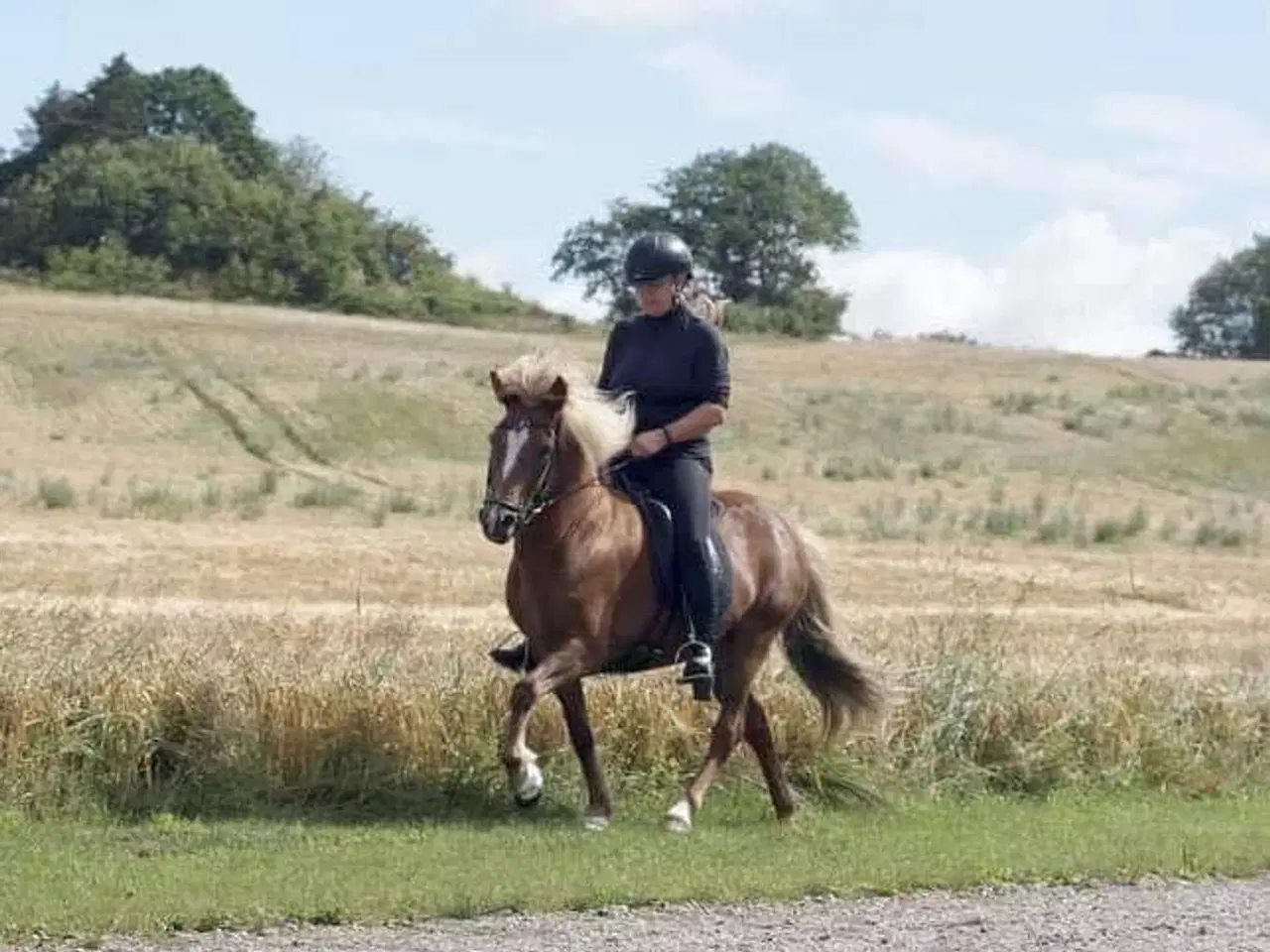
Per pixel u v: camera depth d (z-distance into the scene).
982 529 34.69
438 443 45.28
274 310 66.25
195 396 46.97
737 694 12.84
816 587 13.27
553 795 13.10
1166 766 14.81
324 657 13.81
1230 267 133.00
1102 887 10.44
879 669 13.71
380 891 9.65
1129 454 47.41
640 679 13.93
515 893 9.66
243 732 12.73
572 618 11.92
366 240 92.12
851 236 108.50
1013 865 10.80
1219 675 16.75
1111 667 16.08
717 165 108.12
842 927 9.27
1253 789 14.94
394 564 26.14
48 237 89.31
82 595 21.80
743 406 51.31
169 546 26.75
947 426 50.50
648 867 10.59
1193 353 133.12
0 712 12.34
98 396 46.09
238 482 37.72
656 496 12.34
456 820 12.58
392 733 12.97
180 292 83.56
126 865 10.38
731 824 12.83
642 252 12.38
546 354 12.26
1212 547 34.38
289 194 94.69
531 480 11.77
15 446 40.78
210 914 9.06
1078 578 28.30
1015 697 14.77
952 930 9.24
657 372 12.41
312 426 45.12
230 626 17.22
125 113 106.81
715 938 8.97
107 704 12.61
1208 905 9.94
